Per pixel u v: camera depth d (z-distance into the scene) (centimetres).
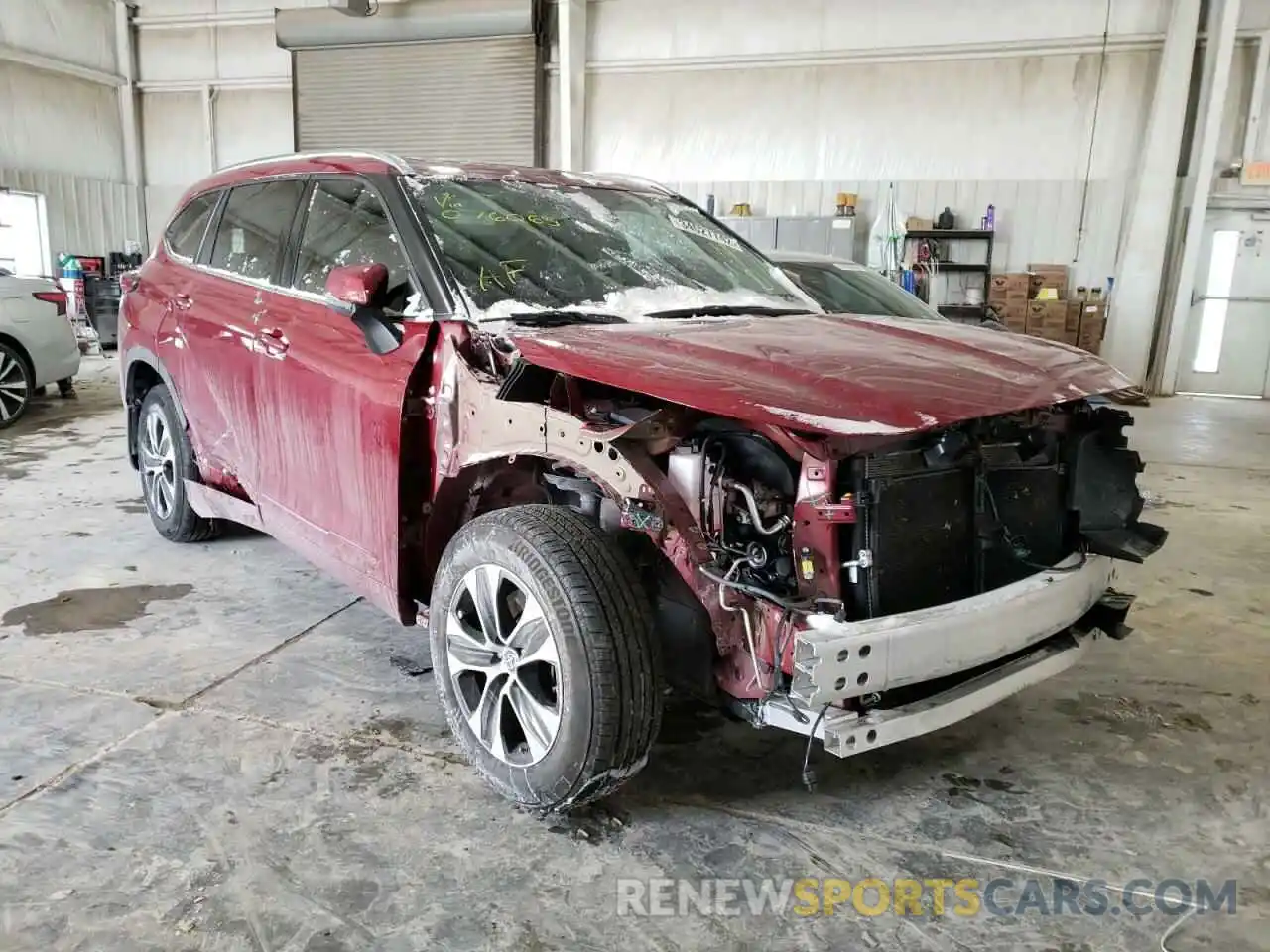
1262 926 192
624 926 187
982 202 1172
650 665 207
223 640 329
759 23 1198
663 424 205
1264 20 1078
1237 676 318
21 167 1317
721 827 223
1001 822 228
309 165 328
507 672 221
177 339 374
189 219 405
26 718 267
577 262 286
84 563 412
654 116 1259
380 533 260
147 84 1460
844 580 200
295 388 293
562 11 1179
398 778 239
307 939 180
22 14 1298
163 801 226
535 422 218
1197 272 1155
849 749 192
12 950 174
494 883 199
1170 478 652
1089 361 246
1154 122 1079
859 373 205
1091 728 280
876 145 1193
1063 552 249
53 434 730
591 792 209
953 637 199
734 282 314
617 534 232
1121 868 211
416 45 1290
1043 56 1125
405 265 268
